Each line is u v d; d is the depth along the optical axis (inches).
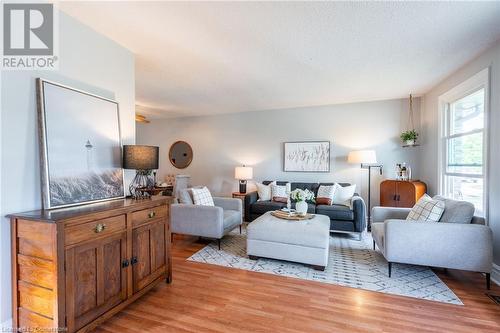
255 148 215.0
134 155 83.3
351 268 103.8
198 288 86.7
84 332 57.7
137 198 86.2
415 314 71.1
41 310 54.6
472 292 83.4
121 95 92.3
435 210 94.9
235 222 145.9
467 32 83.4
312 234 102.0
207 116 231.6
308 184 183.8
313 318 69.4
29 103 63.4
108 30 81.8
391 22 77.0
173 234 148.9
